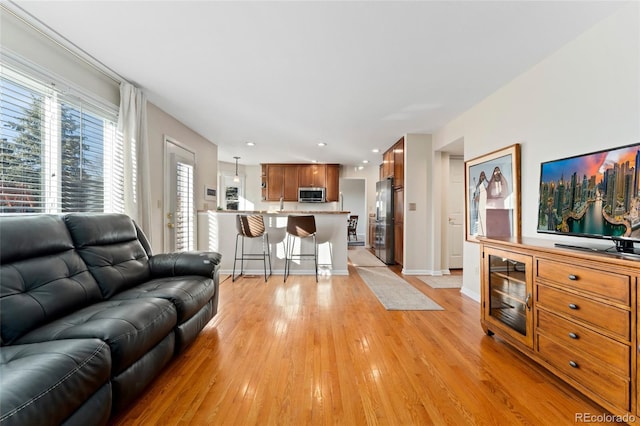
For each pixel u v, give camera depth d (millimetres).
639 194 1461
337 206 7578
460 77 2627
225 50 2209
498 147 2895
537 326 1798
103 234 2045
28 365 965
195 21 1865
